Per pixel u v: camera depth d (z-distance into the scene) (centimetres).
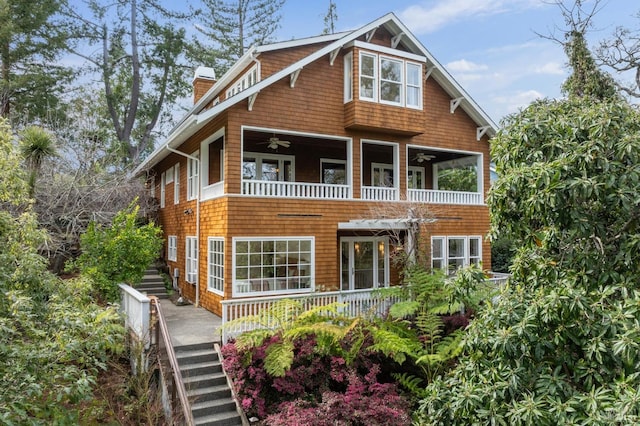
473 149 1733
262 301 1109
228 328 1029
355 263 1642
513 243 606
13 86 2231
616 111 514
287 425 730
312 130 1401
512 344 471
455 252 1670
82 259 1294
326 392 809
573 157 483
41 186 1573
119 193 1845
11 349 481
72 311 607
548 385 453
